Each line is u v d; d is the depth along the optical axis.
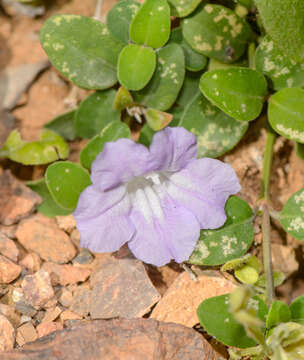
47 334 0.20
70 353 0.19
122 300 0.21
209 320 0.20
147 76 0.21
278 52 0.21
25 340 0.20
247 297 0.19
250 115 0.21
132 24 0.21
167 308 0.21
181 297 0.21
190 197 0.21
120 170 0.20
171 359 0.20
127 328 0.20
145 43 0.21
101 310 0.21
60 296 0.21
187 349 0.20
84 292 0.21
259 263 0.21
